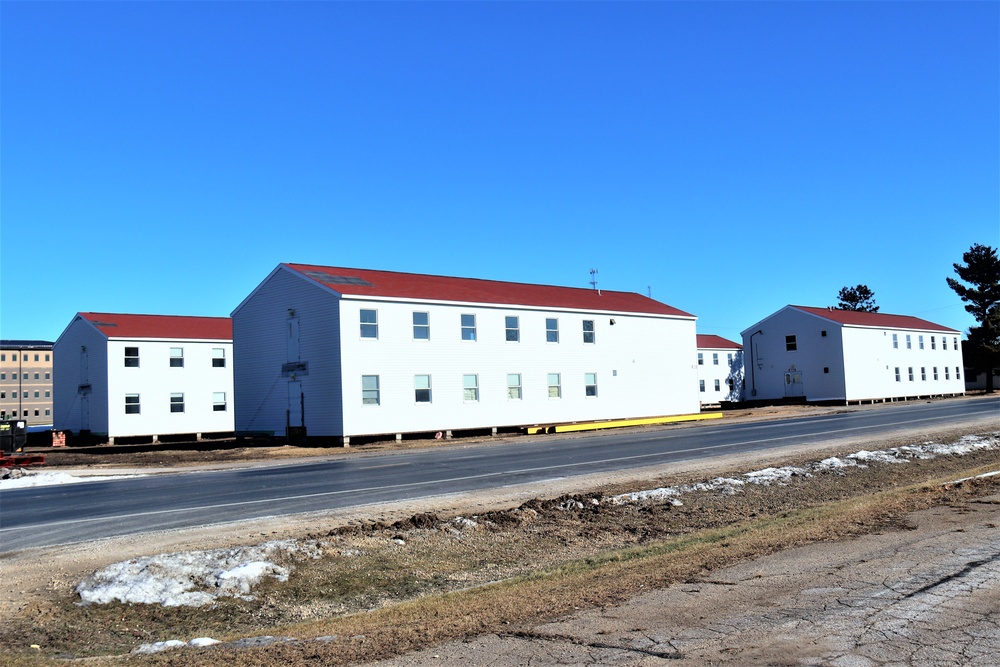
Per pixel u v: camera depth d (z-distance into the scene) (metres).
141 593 9.77
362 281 37.16
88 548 12.09
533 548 12.67
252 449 32.38
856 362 61.97
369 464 24.39
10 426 29.06
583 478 19.36
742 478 18.52
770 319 66.06
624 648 6.54
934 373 70.75
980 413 39.72
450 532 13.27
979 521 11.69
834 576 8.69
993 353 77.38
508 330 39.50
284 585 10.46
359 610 9.55
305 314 35.56
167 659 7.07
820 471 19.75
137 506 16.33
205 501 16.78
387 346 34.84
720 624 7.09
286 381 36.50
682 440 29.70
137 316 52.16
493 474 20.55
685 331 48.69
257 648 7.18
